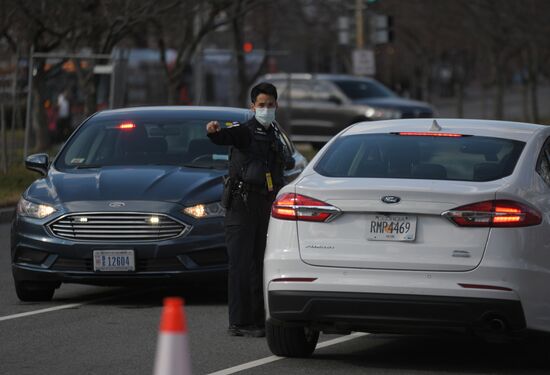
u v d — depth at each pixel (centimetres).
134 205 3225
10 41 7781
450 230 2314
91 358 2592
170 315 1541
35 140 9531
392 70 17212
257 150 2794
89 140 3706
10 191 6325
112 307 3312
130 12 7344
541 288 2319
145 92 12088
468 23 12400
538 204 2375
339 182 2425
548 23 11312
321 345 2753
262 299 2858
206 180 3353
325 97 9794
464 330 2312
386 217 2348
